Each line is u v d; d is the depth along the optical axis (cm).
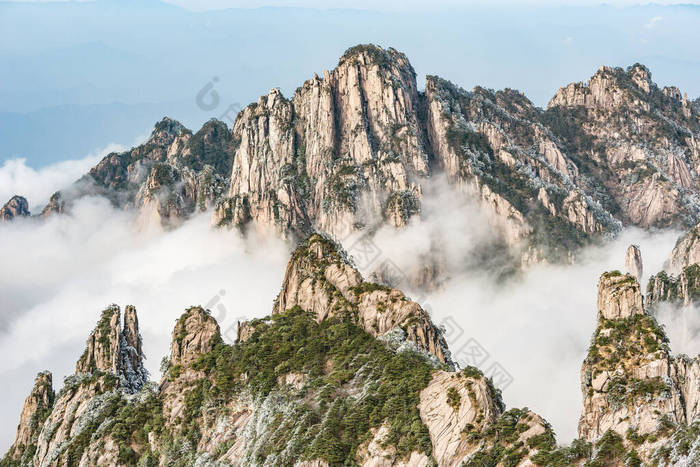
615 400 12400
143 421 17275
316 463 13612
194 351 18200
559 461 11719
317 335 17425
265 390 16375
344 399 14900
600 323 13650
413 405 13838
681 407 12075
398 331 16638
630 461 11231
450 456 12688
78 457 17162
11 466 19188
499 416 12925
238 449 15562
